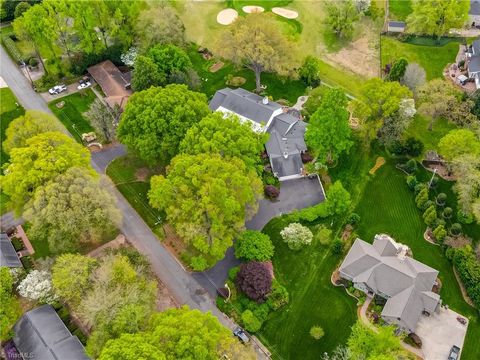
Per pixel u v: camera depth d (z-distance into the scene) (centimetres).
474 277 8338
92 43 13175
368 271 8488
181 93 10269
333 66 13538
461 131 9988
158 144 9806
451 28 14088
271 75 13312
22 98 12662
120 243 9531
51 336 7706
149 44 12850
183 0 15700
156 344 6556
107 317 7338
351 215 9606
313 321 8281
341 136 10250
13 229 9738
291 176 10581
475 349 7869
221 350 6825
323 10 15712
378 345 6944
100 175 10025
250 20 12325
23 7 14675
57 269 8056
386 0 15975
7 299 7912
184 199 8556
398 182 10438
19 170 8800
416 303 8088
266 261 9106
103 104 11575
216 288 8794
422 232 9506
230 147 9262
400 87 10556
